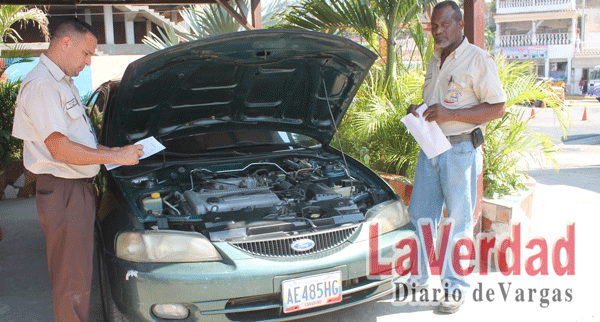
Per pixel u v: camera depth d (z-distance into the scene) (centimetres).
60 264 238
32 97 217
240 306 228
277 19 880
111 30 1670
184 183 319
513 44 3055
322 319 288
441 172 290
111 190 295
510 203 358
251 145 371
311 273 235
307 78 326
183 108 319
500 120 423
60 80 227
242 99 332
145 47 1670
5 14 886
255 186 307
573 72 2955
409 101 486
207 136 363
